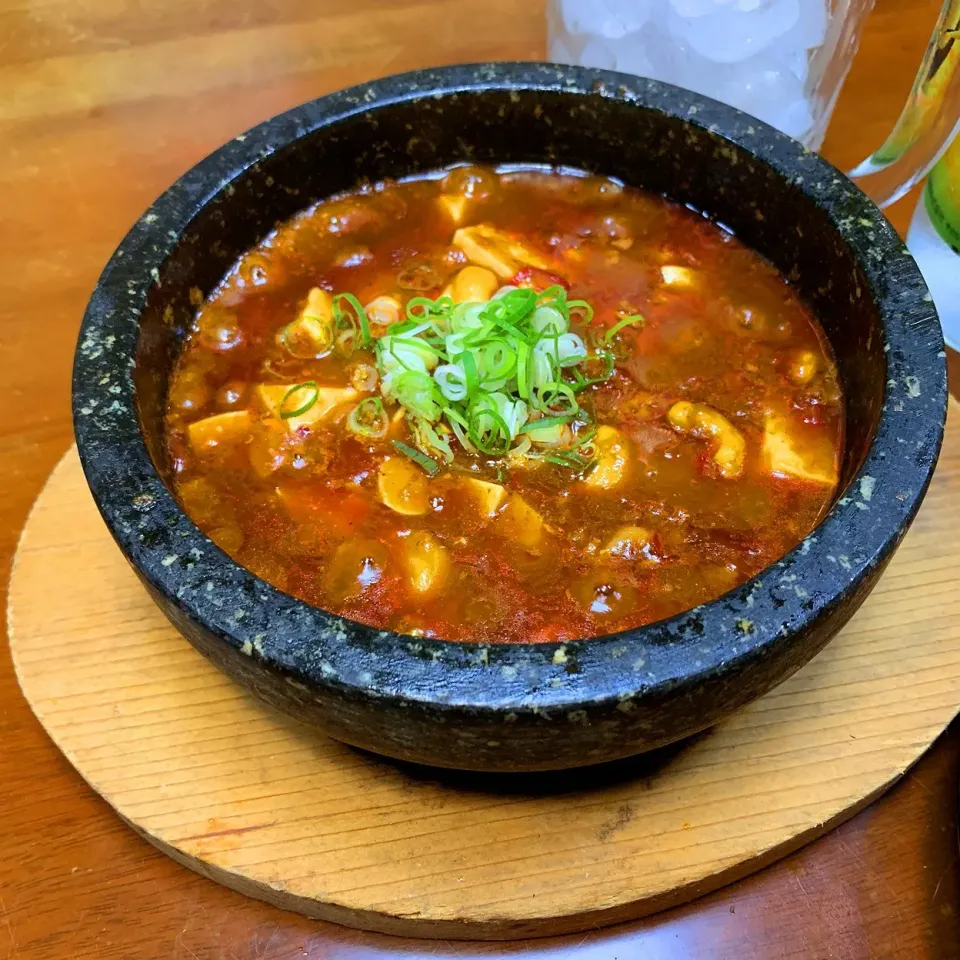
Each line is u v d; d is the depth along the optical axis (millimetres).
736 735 215
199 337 241
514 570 205
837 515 175
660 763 211
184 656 229
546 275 256
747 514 213
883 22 377
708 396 232
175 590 172
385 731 168
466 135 269
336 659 163
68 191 338
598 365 238
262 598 171
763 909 210
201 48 378
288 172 253
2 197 337
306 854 204
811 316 242
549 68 260
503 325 221
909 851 217
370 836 205
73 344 301
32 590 240
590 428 226
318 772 212
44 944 209
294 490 218
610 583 202
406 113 260
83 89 366
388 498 215
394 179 274
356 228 268
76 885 215
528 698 159
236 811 209
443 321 235
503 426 215
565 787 209
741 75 301
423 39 378
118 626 234
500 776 210
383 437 226
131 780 214
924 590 234
